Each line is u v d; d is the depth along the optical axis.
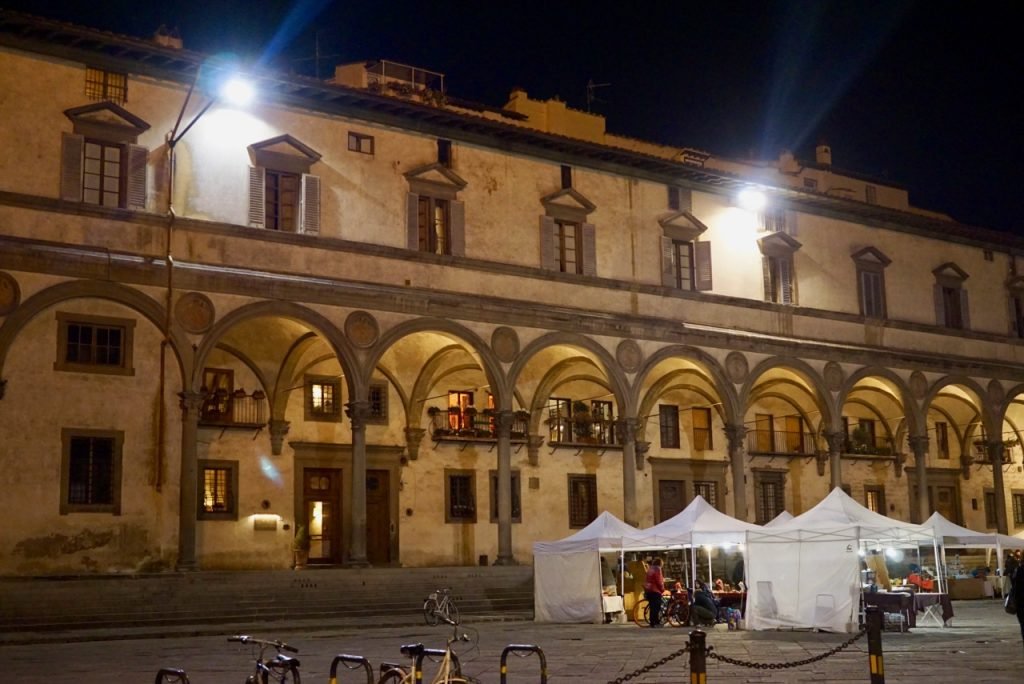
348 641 22.38
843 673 16.67
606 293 36.19
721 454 41.84
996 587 38.59
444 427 35.94
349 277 31.34
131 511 27.64
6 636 22.88
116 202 28.36
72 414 27.28
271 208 30.72
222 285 29.14
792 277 41.00
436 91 38.38
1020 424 49.19
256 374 32.88
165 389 28.31
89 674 16.89
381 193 32.44
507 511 33.06
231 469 32.03
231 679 16.17
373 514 34.59
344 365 30.75
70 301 27.52
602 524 28.44
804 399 43.88
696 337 37.62
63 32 27.66
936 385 43.47
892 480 45.94
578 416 38.44
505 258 34.47
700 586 27.55
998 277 47.50
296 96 31.36
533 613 29.72
